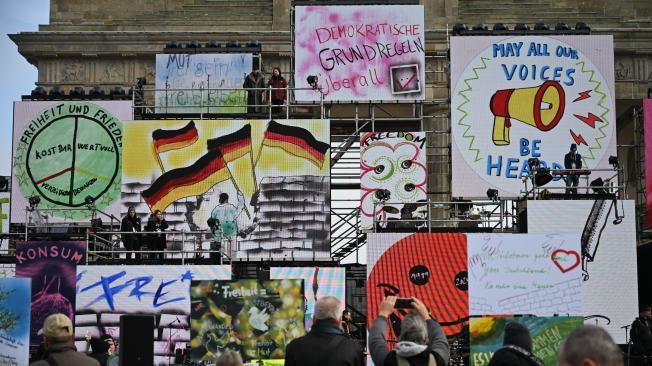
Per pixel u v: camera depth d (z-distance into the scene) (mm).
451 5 44281
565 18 44438
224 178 29953
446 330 23578
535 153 31688
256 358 17812
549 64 32094
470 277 21750
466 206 33406
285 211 29781
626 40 42281
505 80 32031
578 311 21656
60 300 25625
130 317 13500
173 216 29906
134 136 30188
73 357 10312
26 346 18688
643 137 32094
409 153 31953
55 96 32500
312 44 32875
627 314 25203
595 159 31766
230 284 18016
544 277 21750
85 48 44062
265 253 29625
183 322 25156
